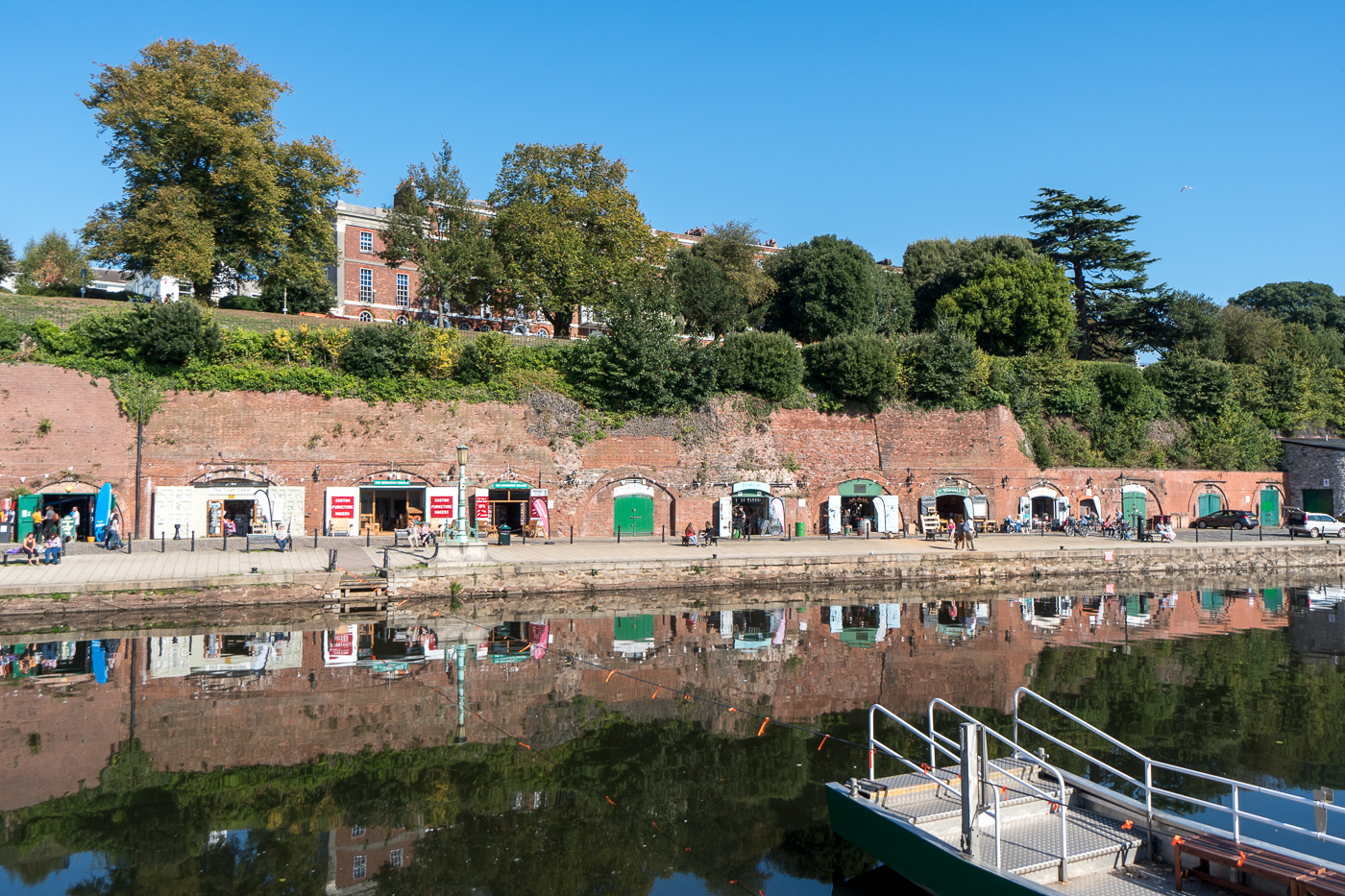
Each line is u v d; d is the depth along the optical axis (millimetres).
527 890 8953
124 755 12648
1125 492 46719
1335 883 7188
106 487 28812
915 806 9281
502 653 19562
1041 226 66688
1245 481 50281
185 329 32125
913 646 21094
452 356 36906
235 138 39312
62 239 63469
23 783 11547
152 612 22859
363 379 35156
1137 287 64188
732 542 37500
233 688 16203
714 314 52344
